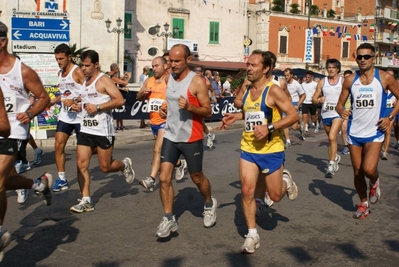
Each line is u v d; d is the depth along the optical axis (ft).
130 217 20.17
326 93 29.91
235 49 125.39
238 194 24.29
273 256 15.92
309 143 44.93
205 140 45.47
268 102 16.07
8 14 86.48
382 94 19.31
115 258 15.61
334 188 25.99
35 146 31.96
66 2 93.15
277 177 16.42
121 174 28.91
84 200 20.81
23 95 15.19
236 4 124.26
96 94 20.38
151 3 111.24
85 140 20.70
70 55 23.81
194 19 118.52
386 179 28.86
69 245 16.76
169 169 17.04
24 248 16.47
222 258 15.67
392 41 178.81
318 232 18.47
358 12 171.83
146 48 111.14
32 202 22.45
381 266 15.26
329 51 147.74
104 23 96.78
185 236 17.74
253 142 16.22
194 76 17.21
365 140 19.48
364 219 20.30
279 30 133.90
